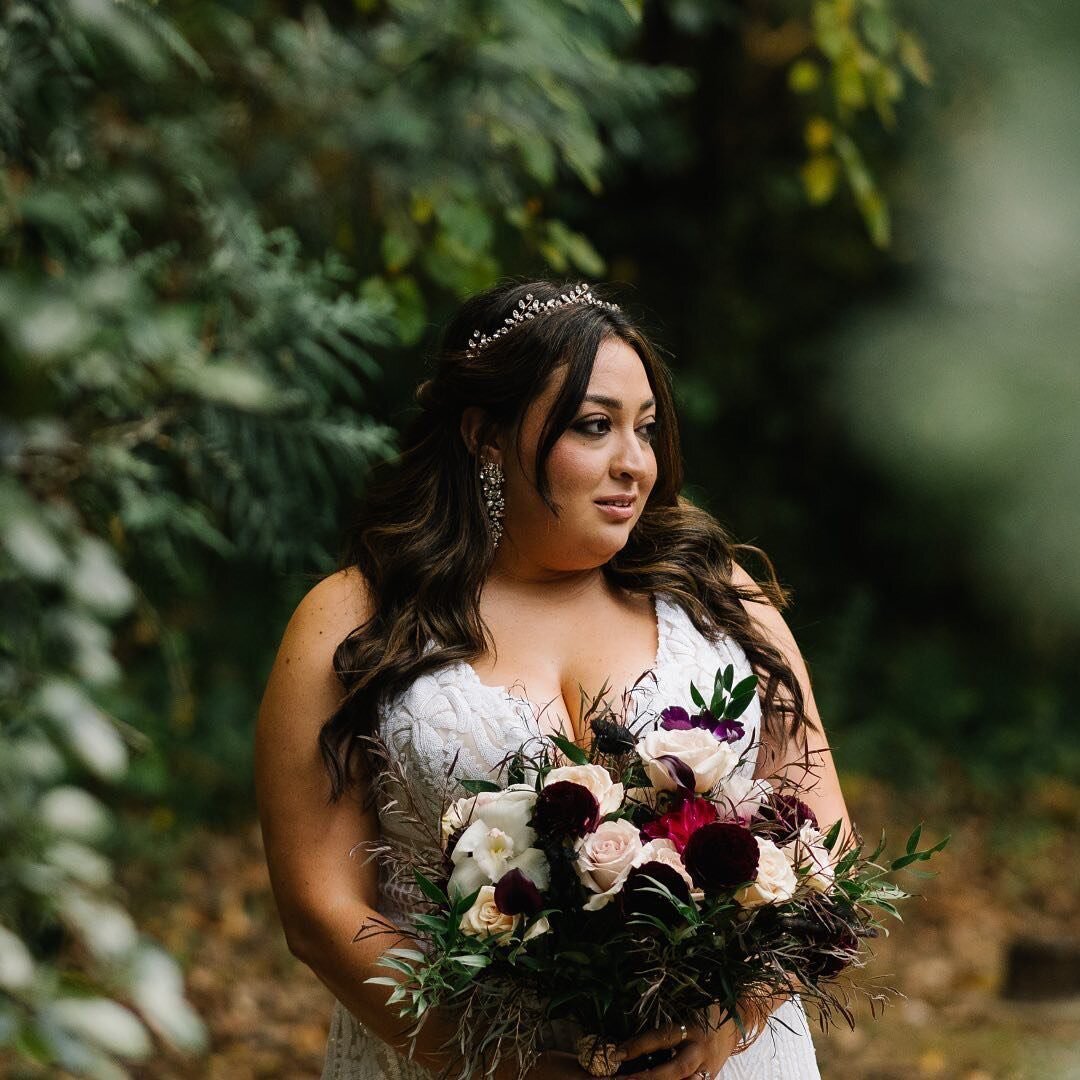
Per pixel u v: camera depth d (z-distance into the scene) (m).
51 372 1.94
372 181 4.25
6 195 2.34
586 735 2.81
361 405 6.97
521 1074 2.49
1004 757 10.62
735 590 3.04
